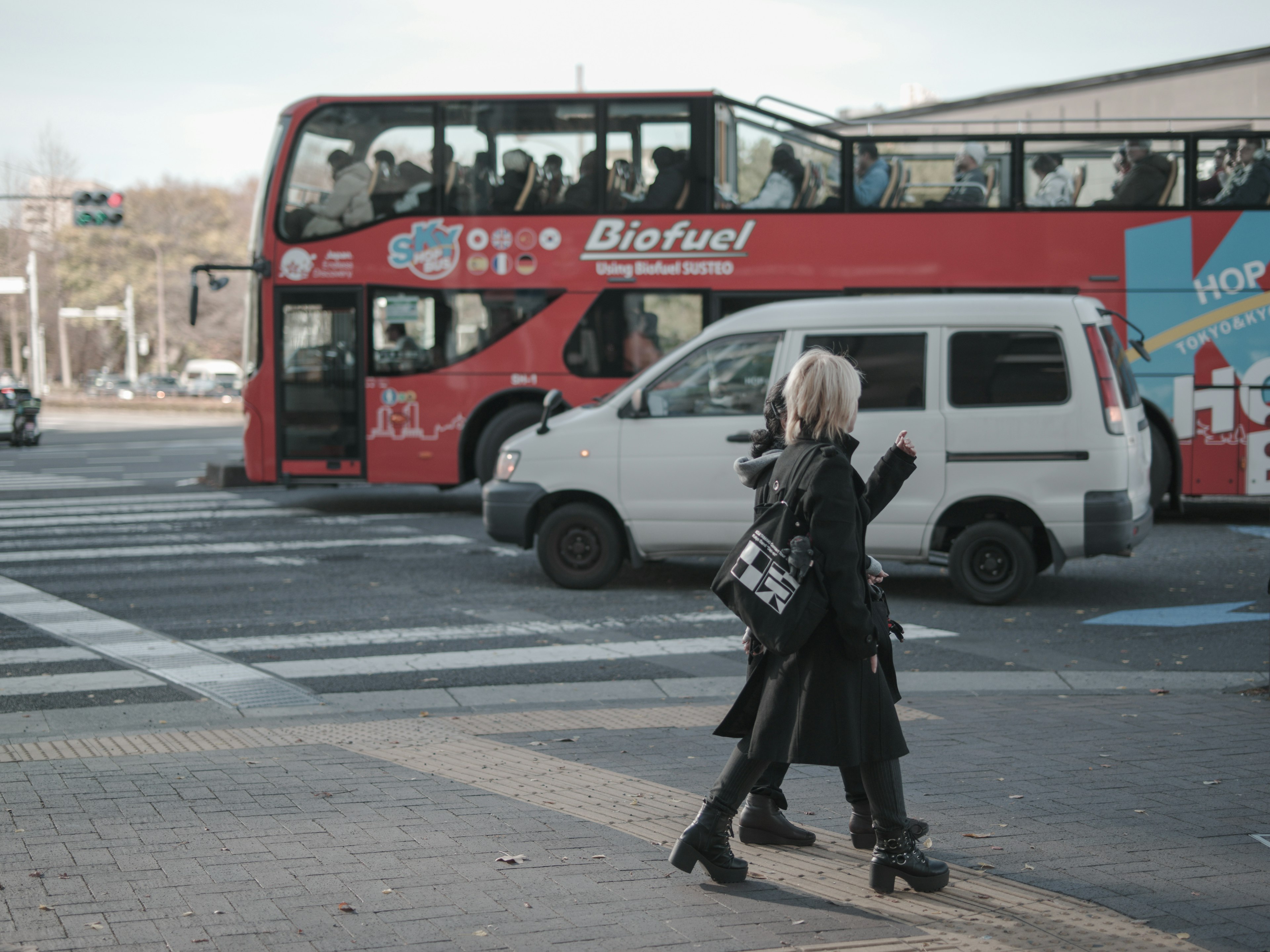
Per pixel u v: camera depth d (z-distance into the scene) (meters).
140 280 102.88
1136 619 9.65
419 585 11.26
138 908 3.77
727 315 15.43
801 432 4.11
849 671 3.97
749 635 4.20
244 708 7.04
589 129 15.59
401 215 15.85
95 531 14.95
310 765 5.52
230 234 105.50
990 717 6.54
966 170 15.02
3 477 22.44
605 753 5.81
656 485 10.50
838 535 3.90
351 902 3.84
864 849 4.45
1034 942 3.62
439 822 4.67
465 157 15.77
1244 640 8.91
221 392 90.81
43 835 4.46
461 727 6.38
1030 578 9.99
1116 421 9.81
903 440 4.20
